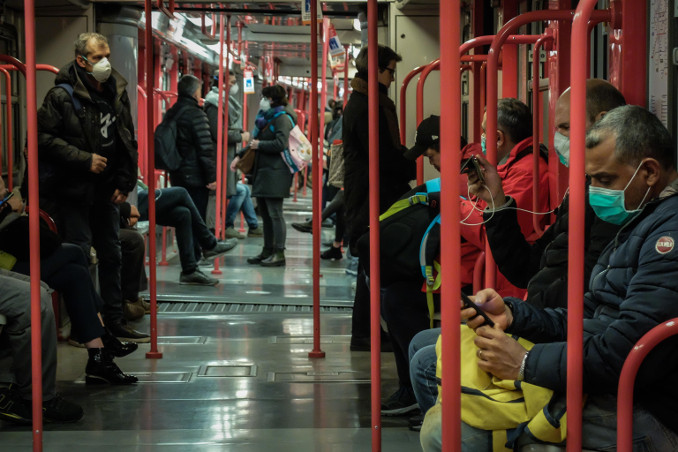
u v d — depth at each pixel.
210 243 9.65
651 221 2.59
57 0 7.63
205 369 5.97
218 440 4.36
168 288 9.19
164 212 9.34
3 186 5.25
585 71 2.35
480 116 6.36
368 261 4.84
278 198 11.05
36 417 3.37
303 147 10.92
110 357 5.57
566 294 3.27
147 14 5.90
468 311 2.82
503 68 6.21
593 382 2.52
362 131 6.08
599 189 2.67
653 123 2.63
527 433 2.59
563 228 3.41
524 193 4.43
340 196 11.65
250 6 8.57
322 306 8.47
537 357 2.61
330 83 24.53
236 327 7.40
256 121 11.14
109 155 6.33
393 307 4.76
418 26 7.95
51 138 6.03
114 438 4.39
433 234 4.62
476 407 2.67
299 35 13.08
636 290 2.51
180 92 10.51
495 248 3.60
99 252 6.72
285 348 6.63
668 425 2.53
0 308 4.53
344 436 4.43
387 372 5.98
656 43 3.43
